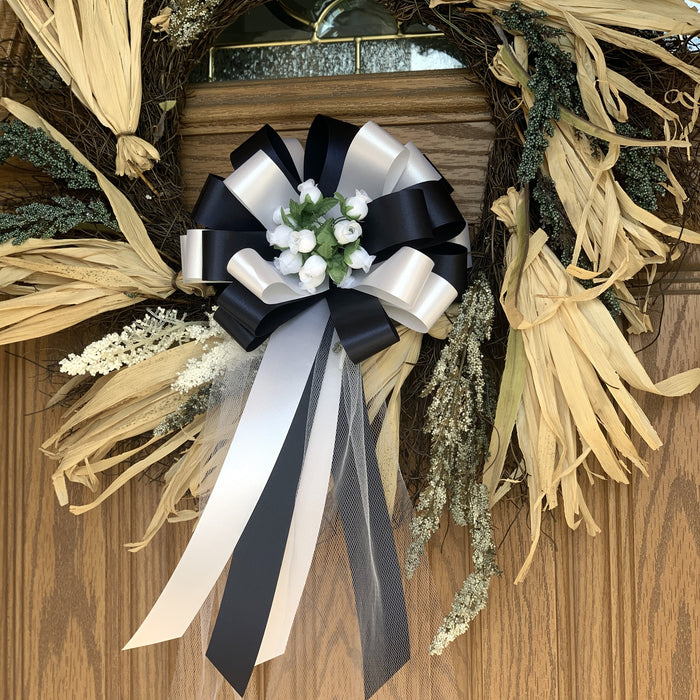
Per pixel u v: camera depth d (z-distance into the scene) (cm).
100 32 87
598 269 83
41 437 102
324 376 85
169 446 89
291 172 88
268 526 81
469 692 96
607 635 94
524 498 91
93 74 87
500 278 87
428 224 79
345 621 89
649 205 83
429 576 86
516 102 87
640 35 84
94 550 101
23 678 101
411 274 77
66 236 93
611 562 94
